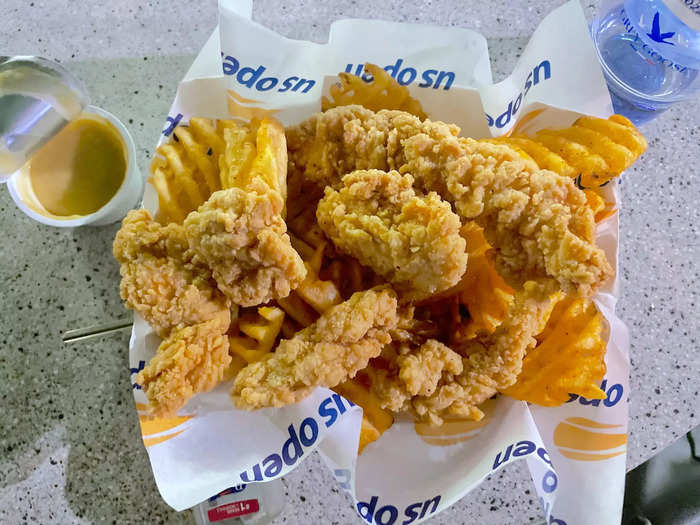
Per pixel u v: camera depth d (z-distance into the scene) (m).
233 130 0.29
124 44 0.37
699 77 0.36
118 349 0.33
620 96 0.37
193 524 0.32
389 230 0.26
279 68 0.30
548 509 0.28
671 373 0.35
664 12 0.33
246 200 0.24
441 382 0.28
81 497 0.32
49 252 0.34
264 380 0.26
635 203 0.36
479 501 0.33
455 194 0.26
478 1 0.39
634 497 0.34
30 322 0.34
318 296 0.27
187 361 0.25
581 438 0.29
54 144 0.33
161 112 0.36
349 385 0.29
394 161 0.28
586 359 0.28
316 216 0.30
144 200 0.30
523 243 0.26
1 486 0.32
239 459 0.27
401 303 0.28
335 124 0.29
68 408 0.33
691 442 0.34
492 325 0.29
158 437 0.27
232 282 0.26
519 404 0.29
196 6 0.38
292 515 0.32
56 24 0.37
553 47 0.30
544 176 0.26
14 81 0.31
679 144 0.37
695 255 0.36
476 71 0.31
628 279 0.35
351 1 0.38
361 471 0.28
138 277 0.26
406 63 0.31
